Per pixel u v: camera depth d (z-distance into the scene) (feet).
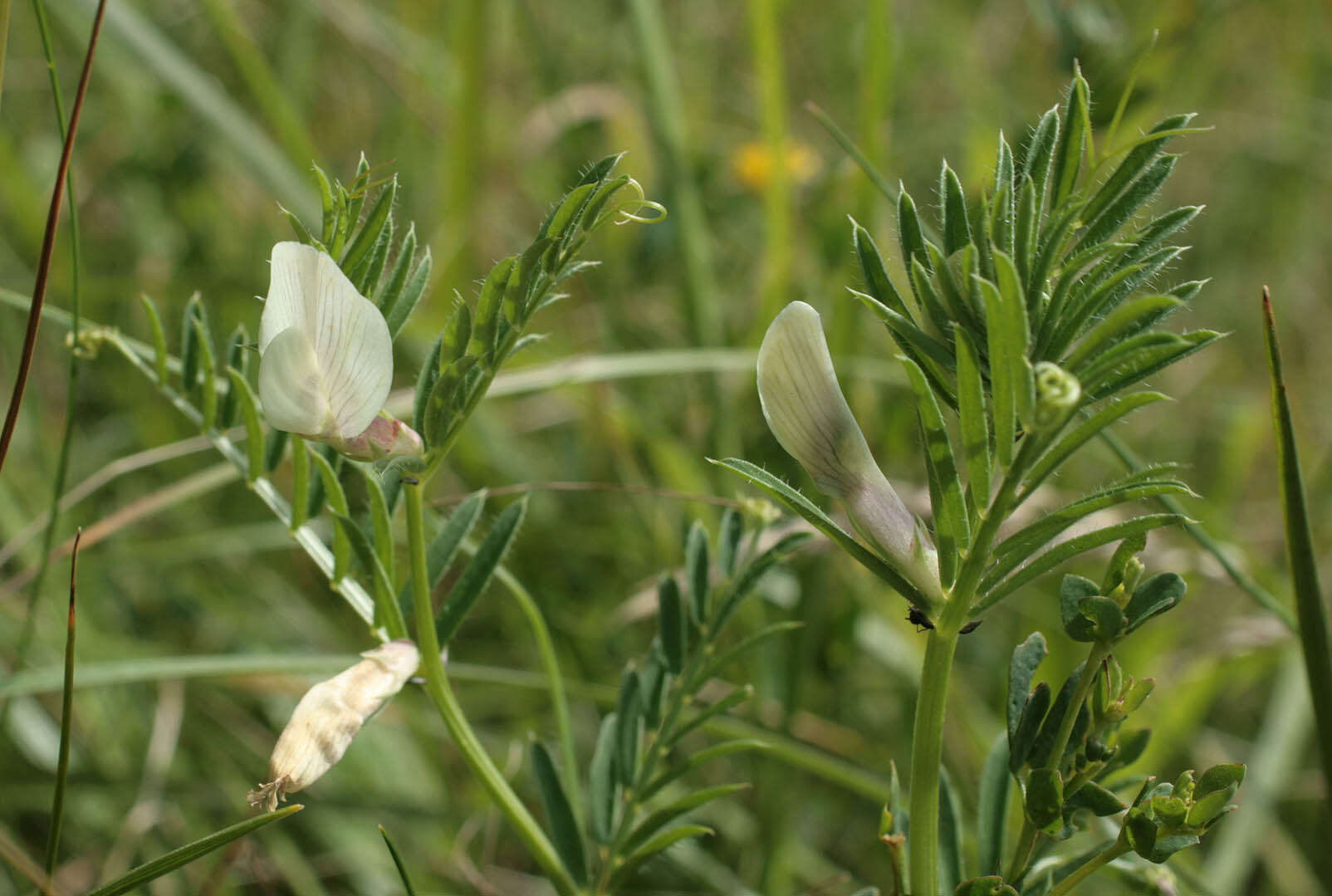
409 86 2.75
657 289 2.55
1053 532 1.16
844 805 1.92
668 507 2.11
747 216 2.66
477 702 2.01
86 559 1.97
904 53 3.07
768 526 1.39
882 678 2.11
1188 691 1.88
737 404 2.22
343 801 1.74
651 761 1.32
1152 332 1.13
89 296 2.24
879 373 2.11
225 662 1.50
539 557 2.12
